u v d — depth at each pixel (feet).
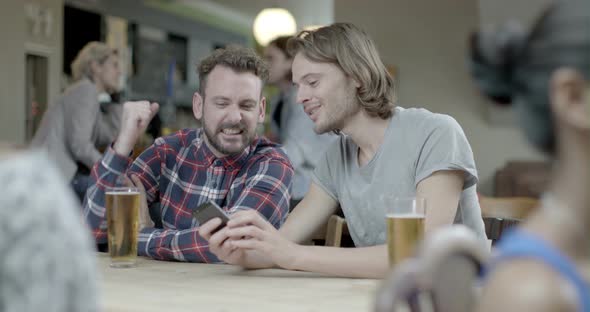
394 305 1.92
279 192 6.65
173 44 31.37
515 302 1.49
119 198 5.17
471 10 21.45
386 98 5.74
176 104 30.81
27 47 19.03
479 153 21.68
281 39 11.39
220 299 3.79
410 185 5.69
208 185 6.76
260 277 4.74
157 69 29.99
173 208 6.81
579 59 1.53
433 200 5.40
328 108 5.79
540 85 1.60
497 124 21.36
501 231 6.09
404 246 4.06
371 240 5.99
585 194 1.55
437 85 22.04
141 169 6.85
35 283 2.01
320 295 3.96
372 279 4.66
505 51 1.70
